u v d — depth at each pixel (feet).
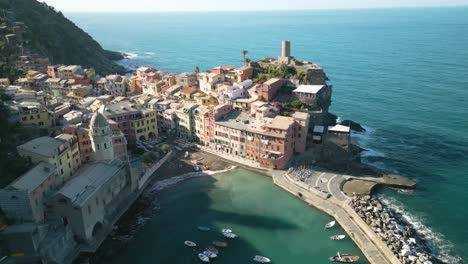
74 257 317.01
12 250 287.89
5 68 653.30
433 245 329.11
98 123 385.29
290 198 408.67
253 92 599.16
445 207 388.16
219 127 502.79
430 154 515.91
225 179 449.06
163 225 363.56
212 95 624.18
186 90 640.58
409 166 480.23
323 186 415.64
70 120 440.04
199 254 317.22
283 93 610.65
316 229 355.77
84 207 321.32
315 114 541.34
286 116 526.57
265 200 404.98
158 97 635.25
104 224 354.74
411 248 315.58
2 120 383.45
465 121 631.56
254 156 481.46
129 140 526.98
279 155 460.96
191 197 410.72
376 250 317.83
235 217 374.84
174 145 532.73
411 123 632.79
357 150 517.55
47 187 330.75
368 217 355.97
